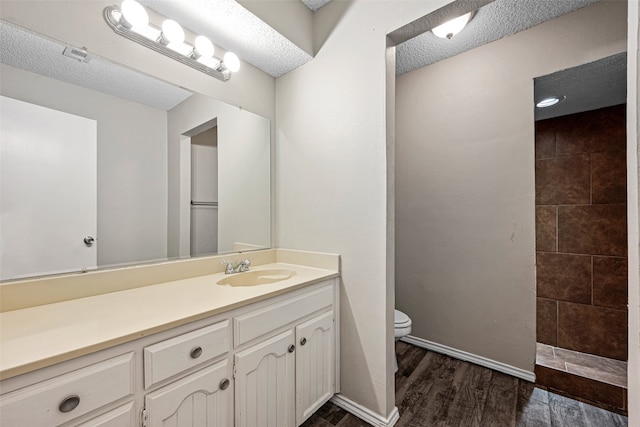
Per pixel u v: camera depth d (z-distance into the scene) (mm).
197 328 964
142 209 1379
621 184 2070
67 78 1147
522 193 1855
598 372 1730
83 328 824
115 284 1219
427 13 1280
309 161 1792
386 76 1435
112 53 1244
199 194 1604
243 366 1100
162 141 1447
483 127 2008
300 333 1363
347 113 1595
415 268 2346
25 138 1047
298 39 1659
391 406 1474
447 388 1754
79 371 720
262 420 1179
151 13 1360
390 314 1471
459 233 2125
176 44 1398
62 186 1134
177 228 1510
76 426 711
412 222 2363
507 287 1918
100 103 1239
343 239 1618
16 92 1031
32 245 1049
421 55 2135
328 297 1552
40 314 937
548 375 1768
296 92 1875
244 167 1820
